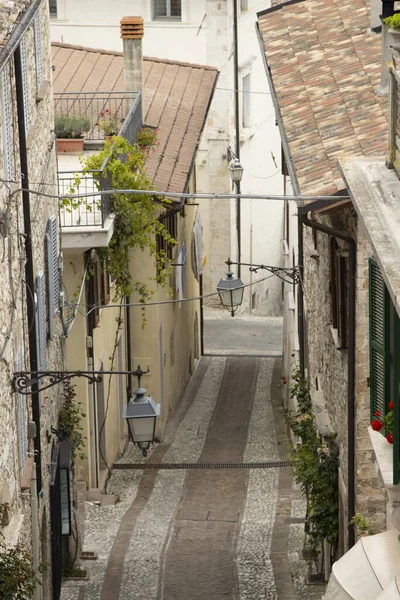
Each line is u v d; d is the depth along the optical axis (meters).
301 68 19.03
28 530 13.82
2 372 11.87
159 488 22.50
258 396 30.83
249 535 19.44
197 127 29.62
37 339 15.12
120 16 40.69
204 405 30.09
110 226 19.33
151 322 25.83
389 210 9.45
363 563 8.08
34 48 16.48
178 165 25.98
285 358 30.55
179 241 29.64
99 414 22.41
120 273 21.84
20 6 12.92
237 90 38.56
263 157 42.56
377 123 15.19
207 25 40.00
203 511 20.95
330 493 15.88
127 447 25.75
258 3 41.25
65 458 16.95
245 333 39.06
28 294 14.56
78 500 20.20
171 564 18.11
